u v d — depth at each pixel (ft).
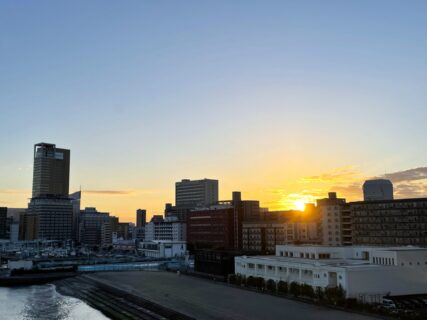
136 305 487.61
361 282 403.34
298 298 444.55
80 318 456.86
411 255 431.84
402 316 339.16
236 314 379.96
